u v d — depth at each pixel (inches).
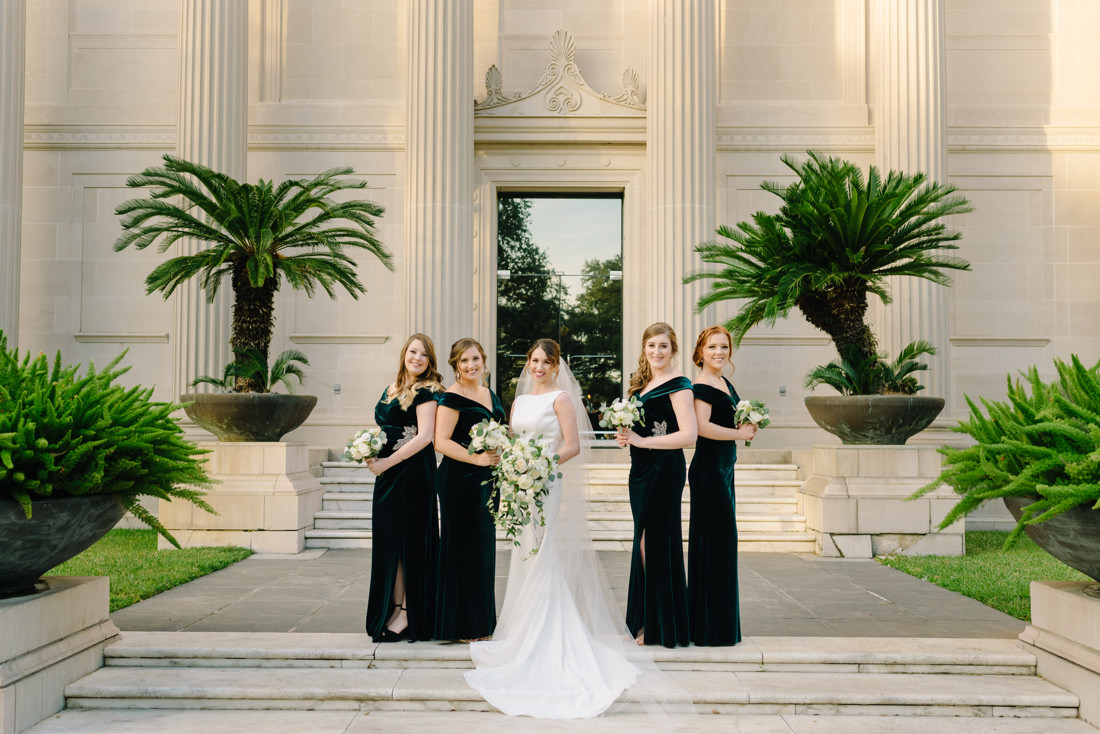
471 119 532.1
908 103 532.1
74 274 581.0
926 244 404.8
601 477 470.9
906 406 400.2
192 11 512.7
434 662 205.2
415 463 221.1
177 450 208.7
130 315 580.4
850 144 595.8
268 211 400.5
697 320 511.8
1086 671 185.2
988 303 588.7
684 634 212.8
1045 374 585.3
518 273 611.8
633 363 589.6
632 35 601.6
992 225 592.4
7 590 189.5
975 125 595.2
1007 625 249.9
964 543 414.3
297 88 600.4
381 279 590.2
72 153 584.7
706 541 216.5
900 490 395.2
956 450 208.8
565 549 205.0
